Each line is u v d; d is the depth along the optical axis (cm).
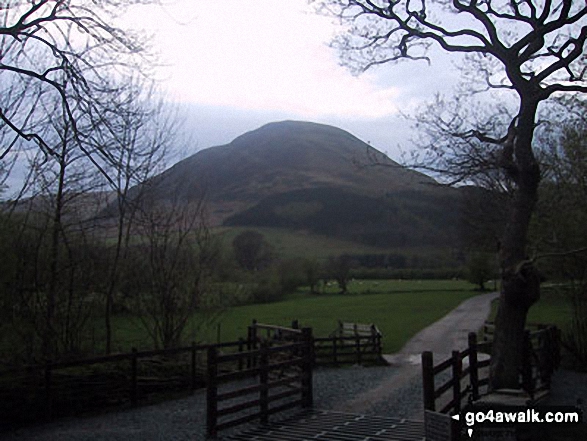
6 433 1033
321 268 5612
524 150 1209
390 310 3875
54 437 1000
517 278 1159
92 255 1501
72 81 1072
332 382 1570
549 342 1512
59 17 1038
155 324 1645
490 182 2148
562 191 1902
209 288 1755
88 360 1185
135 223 1633
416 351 2197
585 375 1630
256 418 1087
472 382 1038
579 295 1827
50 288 1335
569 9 1145
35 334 1315
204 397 1365
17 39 1027
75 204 1478
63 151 1386
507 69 1239
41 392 1120
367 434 950
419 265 7138
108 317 1480
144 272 1642
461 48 1296
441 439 693
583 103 1747
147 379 1334
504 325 1177
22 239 1292
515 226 1211
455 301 4500
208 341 2131
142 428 1062
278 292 4756
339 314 3650
